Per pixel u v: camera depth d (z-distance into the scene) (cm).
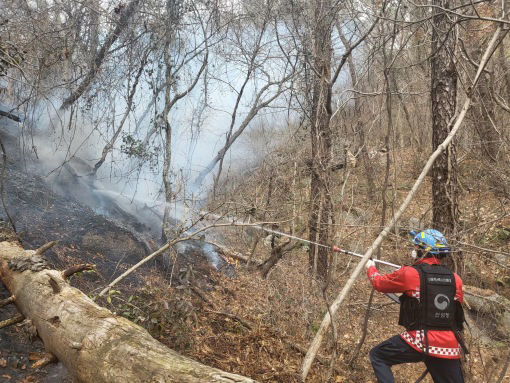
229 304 561
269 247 744
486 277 699
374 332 581
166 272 581
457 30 488
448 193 570
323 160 594
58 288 330
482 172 827
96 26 747
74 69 734
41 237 531
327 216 607
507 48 1018
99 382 263
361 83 755
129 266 553
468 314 607
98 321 293
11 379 340
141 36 777
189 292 507
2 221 469
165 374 243
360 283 711
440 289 344
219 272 647
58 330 302
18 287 359
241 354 457
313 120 646
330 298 572
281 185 672
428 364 343
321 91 579
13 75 638
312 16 677
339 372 461
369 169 878
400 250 703
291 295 580
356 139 780
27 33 627
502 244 738
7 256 392
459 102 834
